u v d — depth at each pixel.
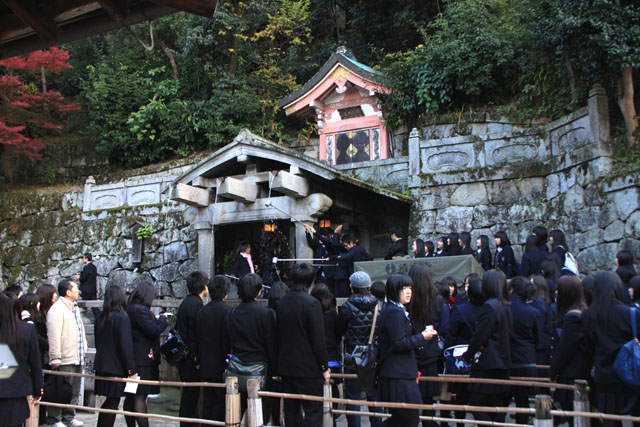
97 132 20.47
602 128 9.46
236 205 11.27
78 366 7.25
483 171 11.23
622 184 8.78
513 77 13.18
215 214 11.48
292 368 4.87
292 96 15.59
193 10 4.08
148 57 21.38
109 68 20.17
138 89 19.33
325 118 15.84
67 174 21.48
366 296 5.28
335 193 11.76
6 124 19.95
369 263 8.70
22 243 17.88
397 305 4.59
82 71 23.80
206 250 11.55
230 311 5.49
